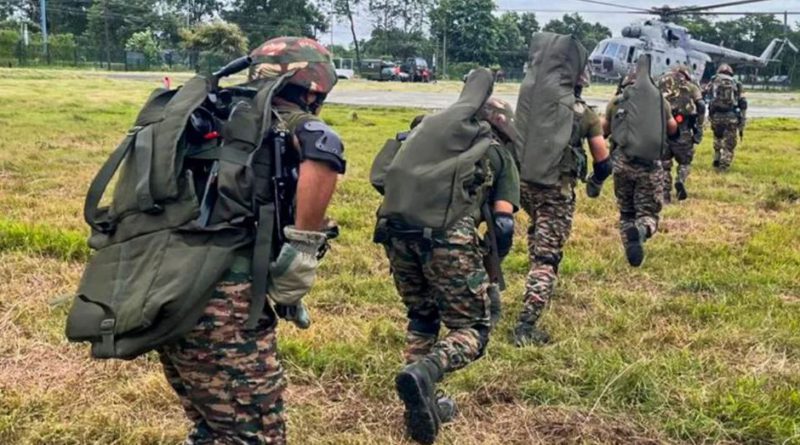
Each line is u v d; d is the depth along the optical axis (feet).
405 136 12.27
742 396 13.26
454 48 266.36
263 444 8.59
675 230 27.22
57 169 35.50
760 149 54.29
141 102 78.13
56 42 191.42
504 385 13.71
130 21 253.65
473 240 11.23
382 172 12.11
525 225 26.68
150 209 8.28
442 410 12.30
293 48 9.23
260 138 8.50
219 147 8.49
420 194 11.13
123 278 8.20
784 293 20.31
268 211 8.45
